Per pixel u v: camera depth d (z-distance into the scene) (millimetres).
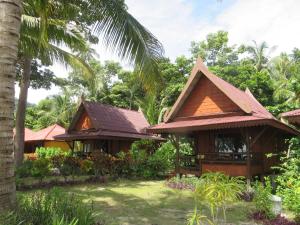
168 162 20172
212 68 36469
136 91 41438
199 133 18359
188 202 11617
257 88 33531
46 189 13867
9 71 5043
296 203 8570
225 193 5859
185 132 18031
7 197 4859
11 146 5016
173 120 18484
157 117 33219
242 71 36031
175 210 10227
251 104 17766
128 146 26250
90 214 5516
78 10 10570
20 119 18500
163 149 21266
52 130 33125
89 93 41844
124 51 8641
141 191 14125
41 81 22219
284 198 9672
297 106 22578
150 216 9328
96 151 20078
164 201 11789
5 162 4891
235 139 16781
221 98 16828
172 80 36969
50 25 12688
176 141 17609
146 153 20875
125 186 15719
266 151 17422
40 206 5344
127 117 27969
